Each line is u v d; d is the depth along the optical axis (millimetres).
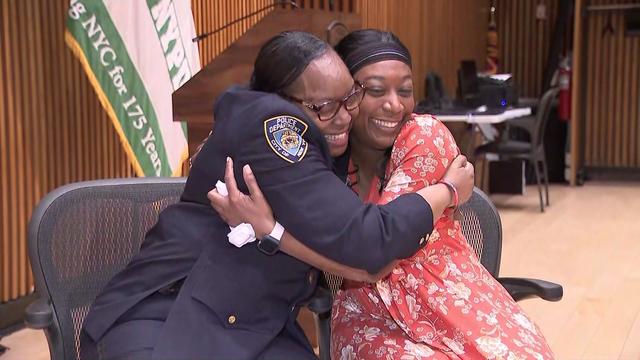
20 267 4016
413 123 1628
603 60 9141
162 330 1401
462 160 1621
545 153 8766
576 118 8547
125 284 1514
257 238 1425
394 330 1670
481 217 1925
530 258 5215
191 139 2994
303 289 1529
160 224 1542
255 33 2896
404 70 1626
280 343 1496
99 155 4492
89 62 3412
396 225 1409
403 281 1639
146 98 3502
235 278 1439
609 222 6469
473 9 9234
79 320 1728
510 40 9617
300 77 1450
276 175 1381
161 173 3547
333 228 1371
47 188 4180
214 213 1487
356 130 1667
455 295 1622
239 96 1458
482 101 7039
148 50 3490
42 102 4109
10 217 3957
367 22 6324
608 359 3420
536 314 4051
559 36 8719
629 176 9109
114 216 1801
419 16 7719
